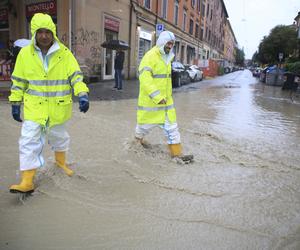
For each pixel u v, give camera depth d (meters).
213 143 6.21
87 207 3.43
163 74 4.75
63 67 3.62
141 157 5.02
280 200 3.78
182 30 36.91
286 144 6.42
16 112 3.62
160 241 2.88
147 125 5.05
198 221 3.22
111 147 5.51
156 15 27.08
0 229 2.99
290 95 17.33
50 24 3.41
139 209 3.42
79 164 4.63
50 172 4.19
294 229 3.15
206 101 13.12
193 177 4.34
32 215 3.24
